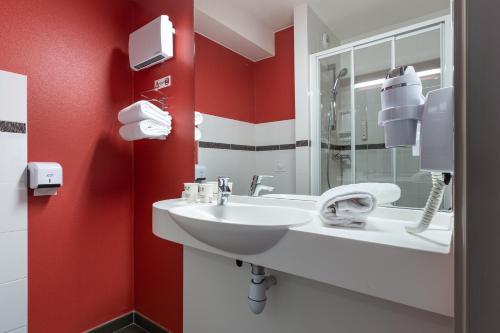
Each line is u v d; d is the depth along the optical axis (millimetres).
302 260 696
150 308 1673
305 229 723
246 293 1160
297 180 1166
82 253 1563
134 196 1790
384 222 841
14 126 1312
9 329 1286
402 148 912
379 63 961
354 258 616
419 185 880
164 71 1591
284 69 1192
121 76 1753
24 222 1339
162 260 1590
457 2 339
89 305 1589
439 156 580
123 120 1481
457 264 343
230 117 1342
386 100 697
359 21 1004
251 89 1287
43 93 1421
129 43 1651
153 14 1657
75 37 1548
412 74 670
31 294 1366
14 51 1323
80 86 1565
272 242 744
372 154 973
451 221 771
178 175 1518
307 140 1138
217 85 1373
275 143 1225
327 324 920
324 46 1084
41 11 1417
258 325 1112
